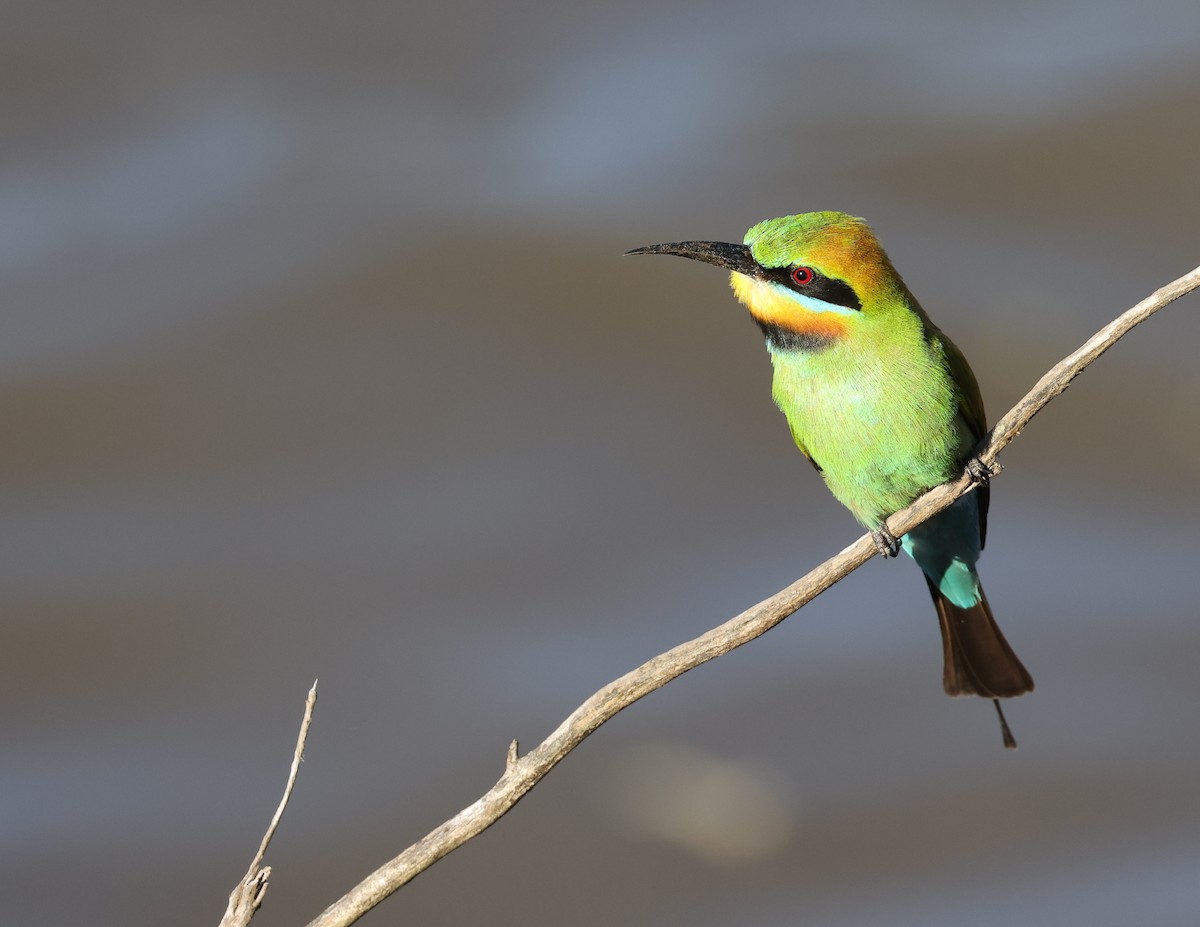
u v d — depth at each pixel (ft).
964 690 21.11
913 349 20.98
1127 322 20.76
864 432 20.99
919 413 20.98
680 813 21.79
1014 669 21.09
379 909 21.70
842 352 20.98
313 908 21.68
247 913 20.53
